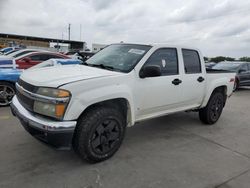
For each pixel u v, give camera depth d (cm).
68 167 351
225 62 1425
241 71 1313
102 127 359
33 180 314
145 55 420
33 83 341
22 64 994
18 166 345
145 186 317
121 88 372
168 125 577
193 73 510
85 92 332
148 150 427
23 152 386
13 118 547
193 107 533
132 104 395
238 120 663
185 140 487
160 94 441
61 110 317
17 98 397
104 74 370
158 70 394
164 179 336
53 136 315
